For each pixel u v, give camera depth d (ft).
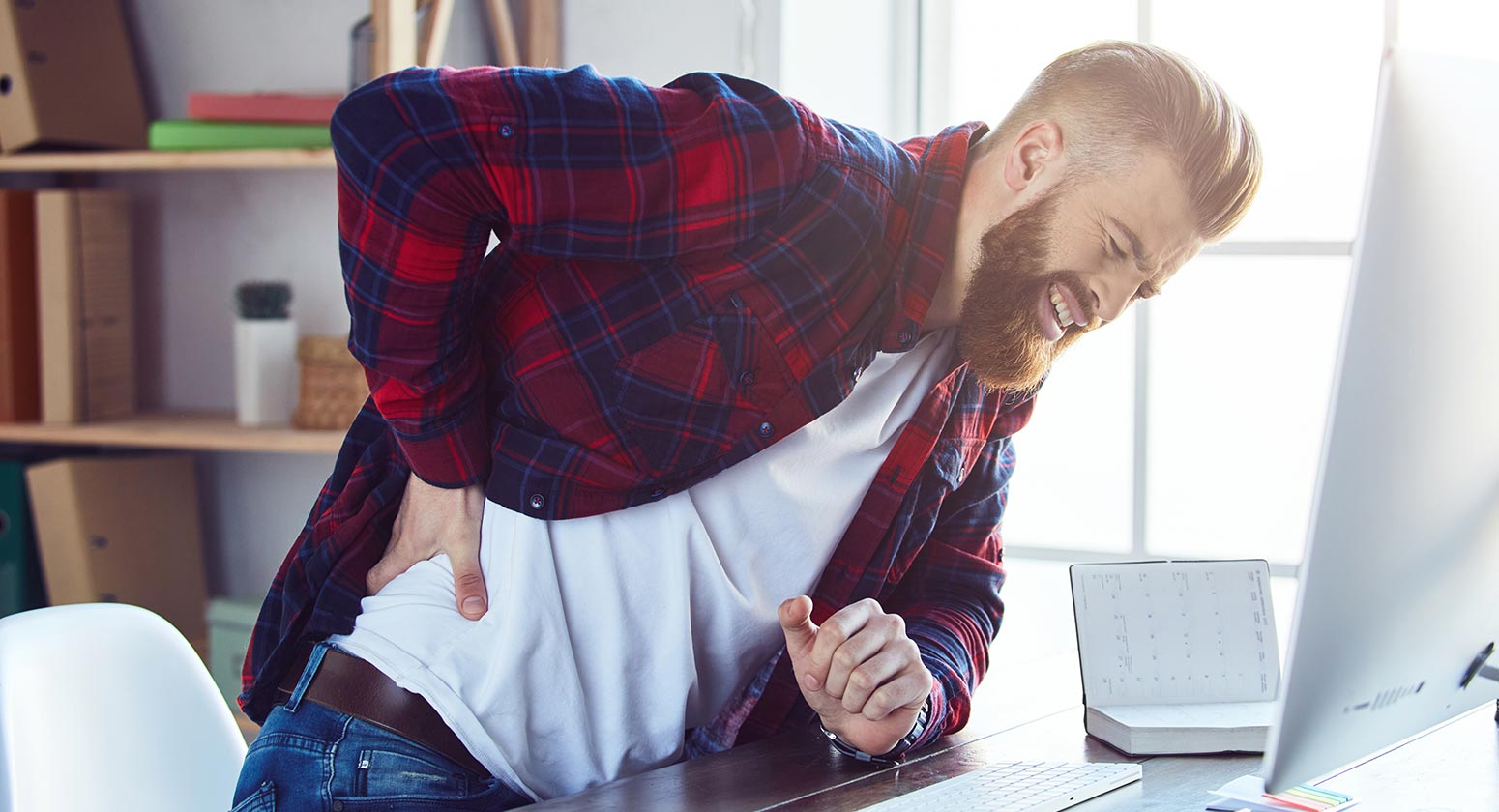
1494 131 2.40
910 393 3.91
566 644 3.55
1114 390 8.37
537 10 7.43
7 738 3.36
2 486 7.74
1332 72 7.72
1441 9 7.43
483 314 3.59
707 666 3.88
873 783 3.43
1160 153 3.32
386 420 3.54
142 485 7.95
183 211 8.48
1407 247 2.28
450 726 3.44
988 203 3.55
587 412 3.42
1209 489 8.20
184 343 8.57
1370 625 2.51
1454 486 2.52
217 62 8.29
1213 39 7.89
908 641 3.56
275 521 8.42
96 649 3.74
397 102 3.05
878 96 8.17
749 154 3.27
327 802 3.36
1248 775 3.46
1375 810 3.13
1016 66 8.21
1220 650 3.96
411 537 3.59
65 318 7.69
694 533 3.61
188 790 3.83
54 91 7.73
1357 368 2.27
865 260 3.45
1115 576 4.00
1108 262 3.46
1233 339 8.08
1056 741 3.81
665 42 7.29
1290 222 7.89
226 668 7.68
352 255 3.22
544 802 3.25
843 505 3.86
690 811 3.19
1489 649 2.95
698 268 3.38
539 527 3.49
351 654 3.50
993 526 4.46
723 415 3.46
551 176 3.14
